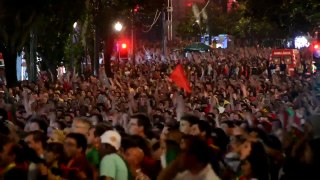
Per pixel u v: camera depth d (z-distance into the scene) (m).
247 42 126.62
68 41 53.06
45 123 15.16
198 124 12.91
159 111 24.27
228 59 82.69
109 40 53.41
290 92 34.78
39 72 54.81
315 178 9.77
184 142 10.21
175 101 27.69
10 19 27.77
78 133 11.97
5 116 17.59
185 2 158.75
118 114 19.75
